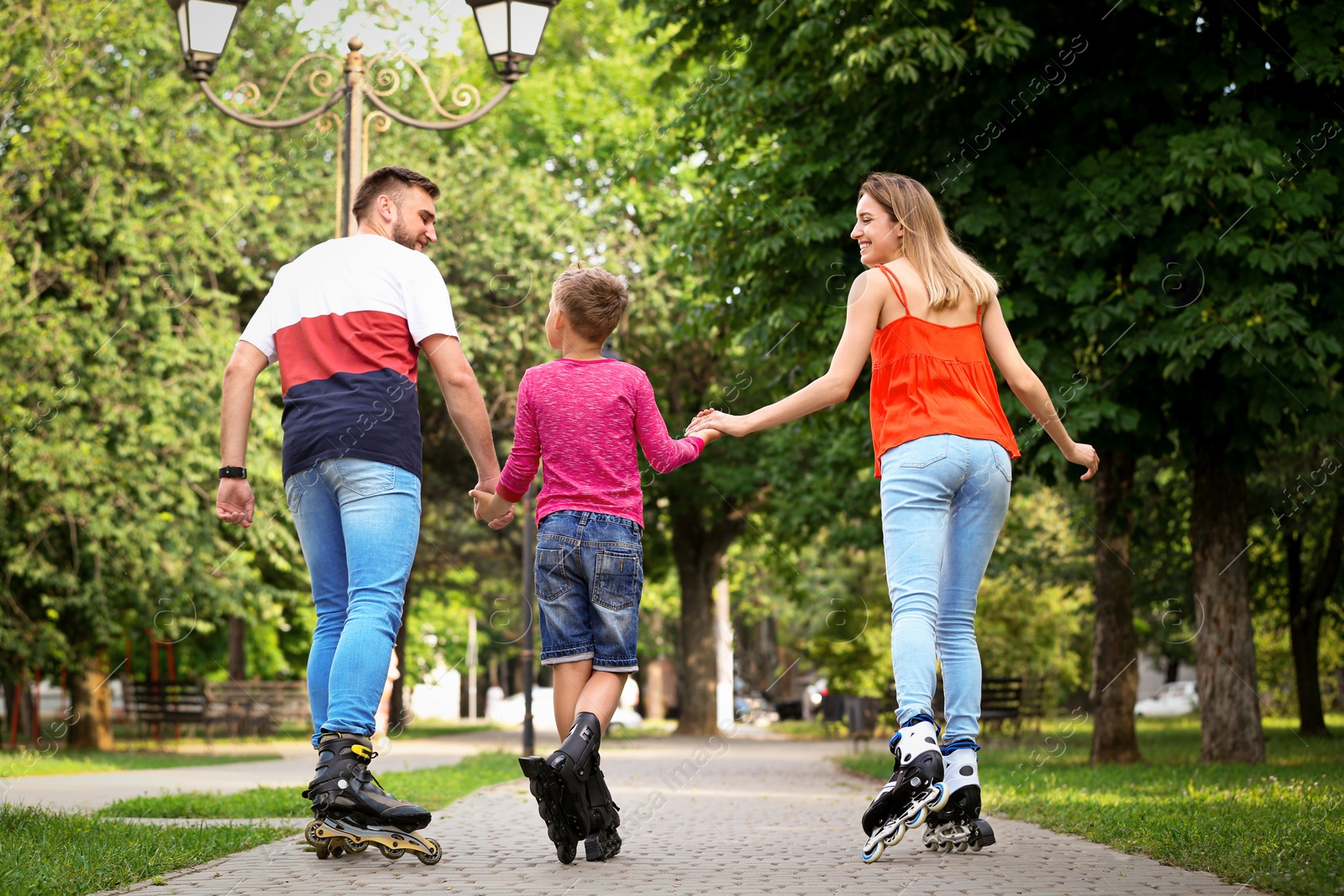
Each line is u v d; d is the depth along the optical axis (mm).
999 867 5520
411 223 7051
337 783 5832
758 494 35250
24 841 6242
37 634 23562
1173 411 16094
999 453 6133
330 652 6406
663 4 18344
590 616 6242
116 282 24109
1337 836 6031
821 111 17203
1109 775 14062
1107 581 18547
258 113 27781
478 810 9797
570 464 6258
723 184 17516
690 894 4777
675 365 34656
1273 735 29188
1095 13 15219
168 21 25844
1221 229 14234
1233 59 15133
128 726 37406
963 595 6168
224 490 6512
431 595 58906
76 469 22859
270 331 6602
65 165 23828
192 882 5230
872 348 6340
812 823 8859
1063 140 15305
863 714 32125
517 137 40188
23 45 22750
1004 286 15188
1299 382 14273
